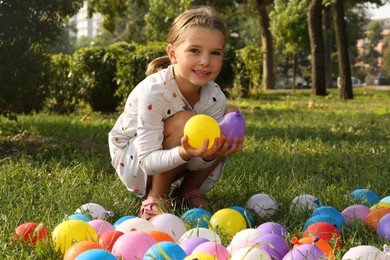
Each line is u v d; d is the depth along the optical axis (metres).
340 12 10.45
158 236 1.75
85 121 5.05
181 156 1.99
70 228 1.77
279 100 9.93
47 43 3.66
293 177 2.58
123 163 2.18
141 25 20.64
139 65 6.31
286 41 16.09
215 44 2.03
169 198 2.21
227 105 2.23
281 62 33.81
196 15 2.04
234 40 14.44
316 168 2.86
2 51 3.46
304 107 7.92
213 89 2.18
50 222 1.98
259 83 10.25
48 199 2.22
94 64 6.51
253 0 16.69
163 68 2.25
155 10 13.58
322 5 11.80
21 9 3.48
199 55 2.02
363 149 3.42
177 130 2.08
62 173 2.58
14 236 1.83
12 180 2.48
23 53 3.55
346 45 10.52
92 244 1.67
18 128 4.16
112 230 1.79
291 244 1.80
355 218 1.98
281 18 15.65
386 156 3.17
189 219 1.95
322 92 11.96
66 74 6.23
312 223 1.92
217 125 1.95
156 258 1.61
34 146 3.41
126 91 6.39
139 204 2.24
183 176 2.24
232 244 1.70
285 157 3.07
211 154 1.96
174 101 2.09
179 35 2.04
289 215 2.08
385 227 1.89
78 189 2.34
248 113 6.50
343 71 10.55
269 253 1.67
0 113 3.71
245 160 2.88
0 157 3.07
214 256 1.59
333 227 1.85
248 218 1.97
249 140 3.68
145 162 2.06
